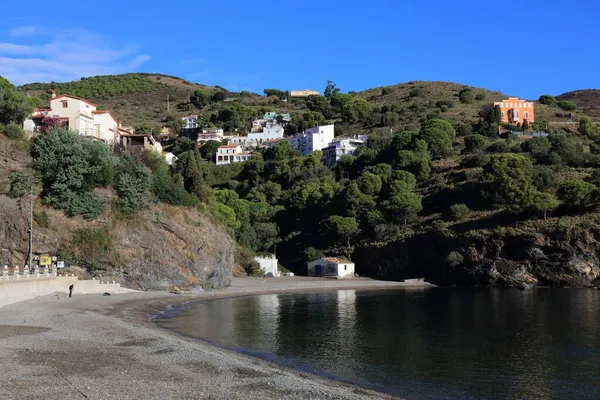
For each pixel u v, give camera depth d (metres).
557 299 77.62
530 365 34.41
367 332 46.88
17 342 32.66
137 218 76.06
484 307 67.94
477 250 109.38
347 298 82.19
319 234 142.12
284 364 32.88
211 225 88.94
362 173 155.75
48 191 70.50
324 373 31.00
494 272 105.44
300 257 138.00
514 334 46.25
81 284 65.06
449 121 185.25
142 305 61.25
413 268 119.44
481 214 121.75
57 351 30.61
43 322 41.84
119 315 50.78
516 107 196.62
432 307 68.25
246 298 80.31
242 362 31.38
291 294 89.50
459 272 110.38
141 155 88.31
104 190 74.81
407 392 27.69
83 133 89.19
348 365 33.53
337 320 54.84
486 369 33.22
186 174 108.19
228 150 197.62
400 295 88.06
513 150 150.12
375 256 126.50
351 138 193.38
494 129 175.38
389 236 128.25
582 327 50.16
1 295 49.25
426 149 158.50
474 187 131.00
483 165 143.75
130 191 75.44
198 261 80.94
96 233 70.88
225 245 89.88
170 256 77.44
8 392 21.62
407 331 47.66
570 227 102.31
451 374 31.77
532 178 121.50
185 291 77.06
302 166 174.38
